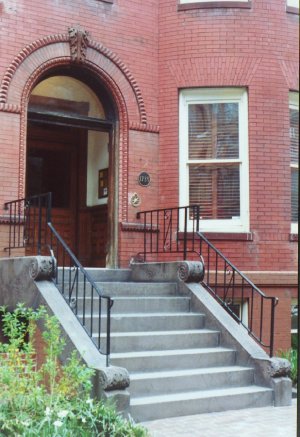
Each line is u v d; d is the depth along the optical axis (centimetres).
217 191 1054
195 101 1065
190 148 1062
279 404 750
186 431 624
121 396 639
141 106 1045
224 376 754
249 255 1029
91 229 1141
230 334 808
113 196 1026
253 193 1040
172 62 1060
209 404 708
